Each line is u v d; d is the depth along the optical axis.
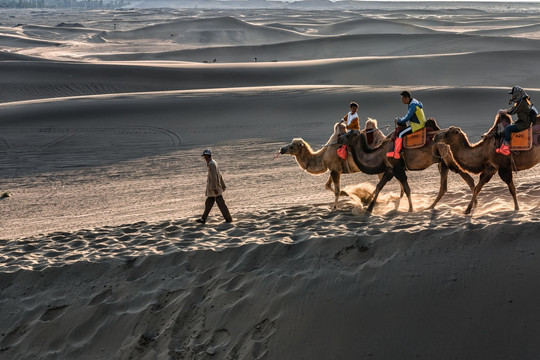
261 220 11.84
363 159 11.51
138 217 16.98
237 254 8.96
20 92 63.59
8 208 19.95
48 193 21.86
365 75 68.75
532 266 7.18
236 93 42.72
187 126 34.31
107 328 8.37
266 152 26.86
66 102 42.25
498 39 114.81
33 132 34.62
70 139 32.56
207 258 9.04
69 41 174.12
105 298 8.80
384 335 7.08
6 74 67.38
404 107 35.69
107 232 12.22
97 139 32.22
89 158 28.00
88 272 9.32
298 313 7.58
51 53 129.00
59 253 10.70
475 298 7.12
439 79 66.88
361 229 9.20
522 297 6.95
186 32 188.50
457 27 188.88
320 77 68.62
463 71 68.81
